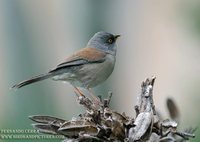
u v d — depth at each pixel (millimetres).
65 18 20062
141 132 3453
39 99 16359
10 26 19328
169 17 19672
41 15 20078
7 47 19156
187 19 10867
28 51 19484
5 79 18656
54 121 3697
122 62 20578
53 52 20094
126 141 3443
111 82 19844
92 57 9180
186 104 9836
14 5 19484
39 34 20047
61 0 19938
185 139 3568
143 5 20359
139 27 20469
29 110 15984
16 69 19000
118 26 20078
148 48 20641
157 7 20672
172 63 20094
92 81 9328
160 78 19984
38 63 19625
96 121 3570
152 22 20656
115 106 19656
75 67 9094
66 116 16688
